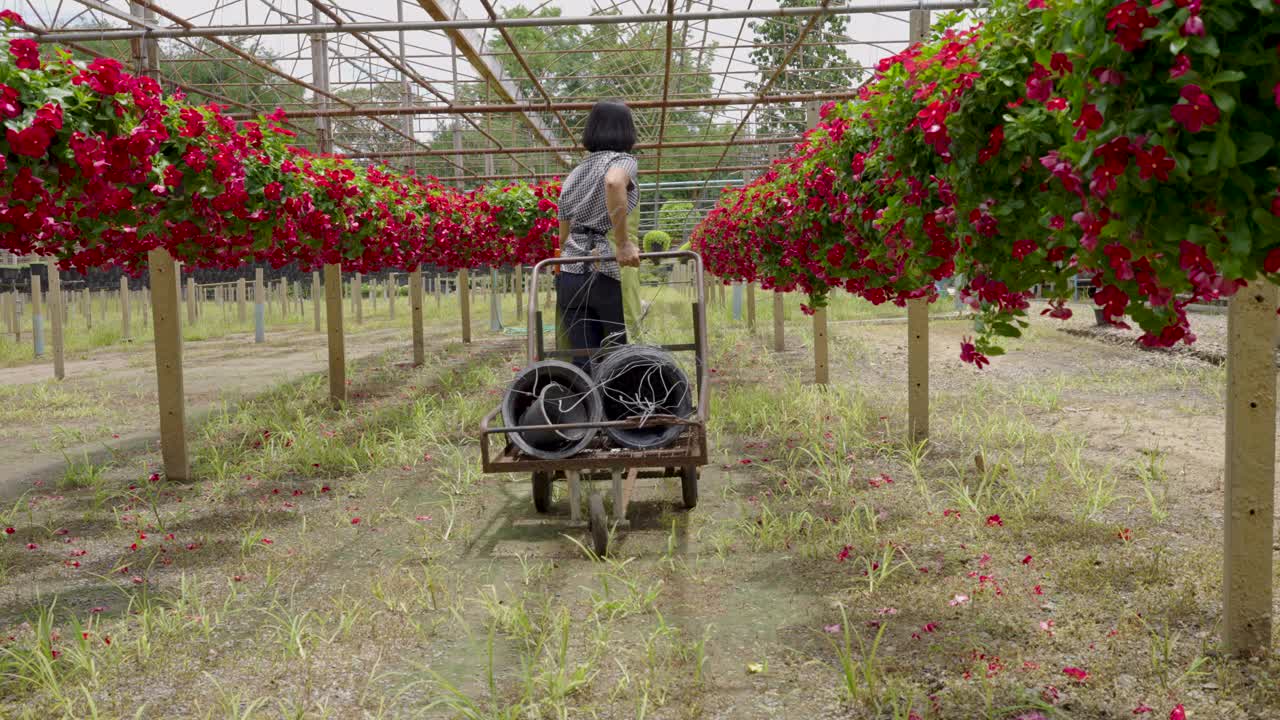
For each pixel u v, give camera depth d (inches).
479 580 156.1
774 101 430.3
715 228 505.4
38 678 116.3
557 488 221.5
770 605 139.3
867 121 147.9
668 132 951.0
